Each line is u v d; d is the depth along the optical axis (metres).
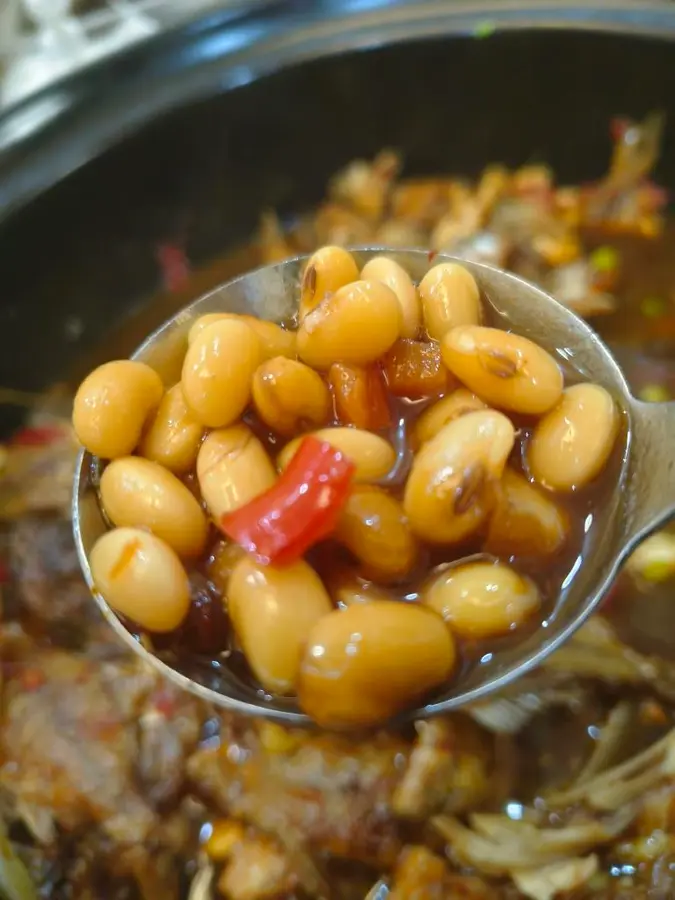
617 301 0.19
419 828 0.13
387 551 0.10
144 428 0.11
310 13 0.18
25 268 0.17
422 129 0.19
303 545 0.10
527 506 0.10
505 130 0.19
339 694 0.10
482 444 0.10
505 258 0.19
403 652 0.10
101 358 0.19
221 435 0.11
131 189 0.18
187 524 0.10
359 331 0.11
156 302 0.19
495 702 0.14
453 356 0.11
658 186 0.20
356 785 0.13
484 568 0.10
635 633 0.15
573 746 0.14
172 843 0.14
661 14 0.17
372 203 0.20
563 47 0.17
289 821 0.13
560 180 0.20
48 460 0.17
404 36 0.17
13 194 0.16
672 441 0.11
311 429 0.11
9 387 0.17
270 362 0.11
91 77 0.17
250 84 0.17
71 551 0.16
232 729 0.14
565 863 0.13
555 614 0.11
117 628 0.11
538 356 0.11
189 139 0.18
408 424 0.11
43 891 0.13
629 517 0.11
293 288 0.13
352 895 0.13
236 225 0.20
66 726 0.14
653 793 0.13
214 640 0.11
